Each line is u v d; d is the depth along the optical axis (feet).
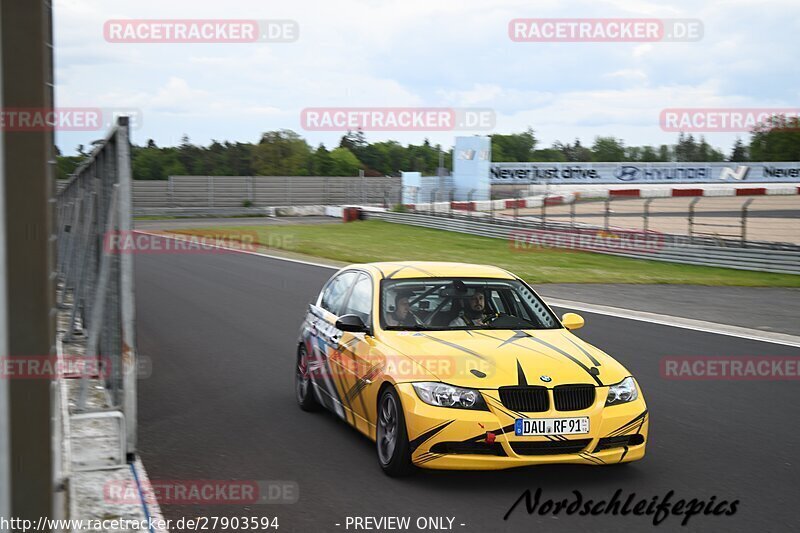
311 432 22.30
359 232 133.80
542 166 176.24
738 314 48.24
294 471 18.62
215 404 25.85
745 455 20.21
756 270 75.97
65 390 22.07
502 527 15.12
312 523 15.26
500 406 16.96
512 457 16.85
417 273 22.02
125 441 18.66
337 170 248.52
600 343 37.32
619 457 17.52
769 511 16.15
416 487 17.46
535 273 74.33
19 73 7.73
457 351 18.22
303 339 25.20
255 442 21.24
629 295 58.70
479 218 131.23
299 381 25.57
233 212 195.11
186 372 31.14
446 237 121.39
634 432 17.69
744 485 17.80
